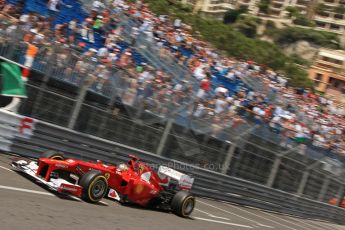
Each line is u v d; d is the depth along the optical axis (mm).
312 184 49312
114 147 30375
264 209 43750
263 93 65500
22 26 27422
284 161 44219
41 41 27016
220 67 61594
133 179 21953
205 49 66000
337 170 51906
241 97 57344
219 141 37250
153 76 37594
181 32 63500
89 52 35094
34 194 18078
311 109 76188
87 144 28750
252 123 39219
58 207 17312
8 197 16453
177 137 34281
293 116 61000
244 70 66938
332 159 50594
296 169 46125
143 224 19422
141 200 22797
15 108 25938
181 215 24344
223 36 114375
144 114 31859
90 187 19438
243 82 63656
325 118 77000
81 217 17016
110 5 49688
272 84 72938
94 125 29281
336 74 194250
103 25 44469
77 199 19719
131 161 22641
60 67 27297
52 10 41000
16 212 14930
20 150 25531
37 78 26562
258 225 31734
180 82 41562
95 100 29031
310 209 50000
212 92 48844
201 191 36469
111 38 43625
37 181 20266
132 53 45625
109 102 29734
